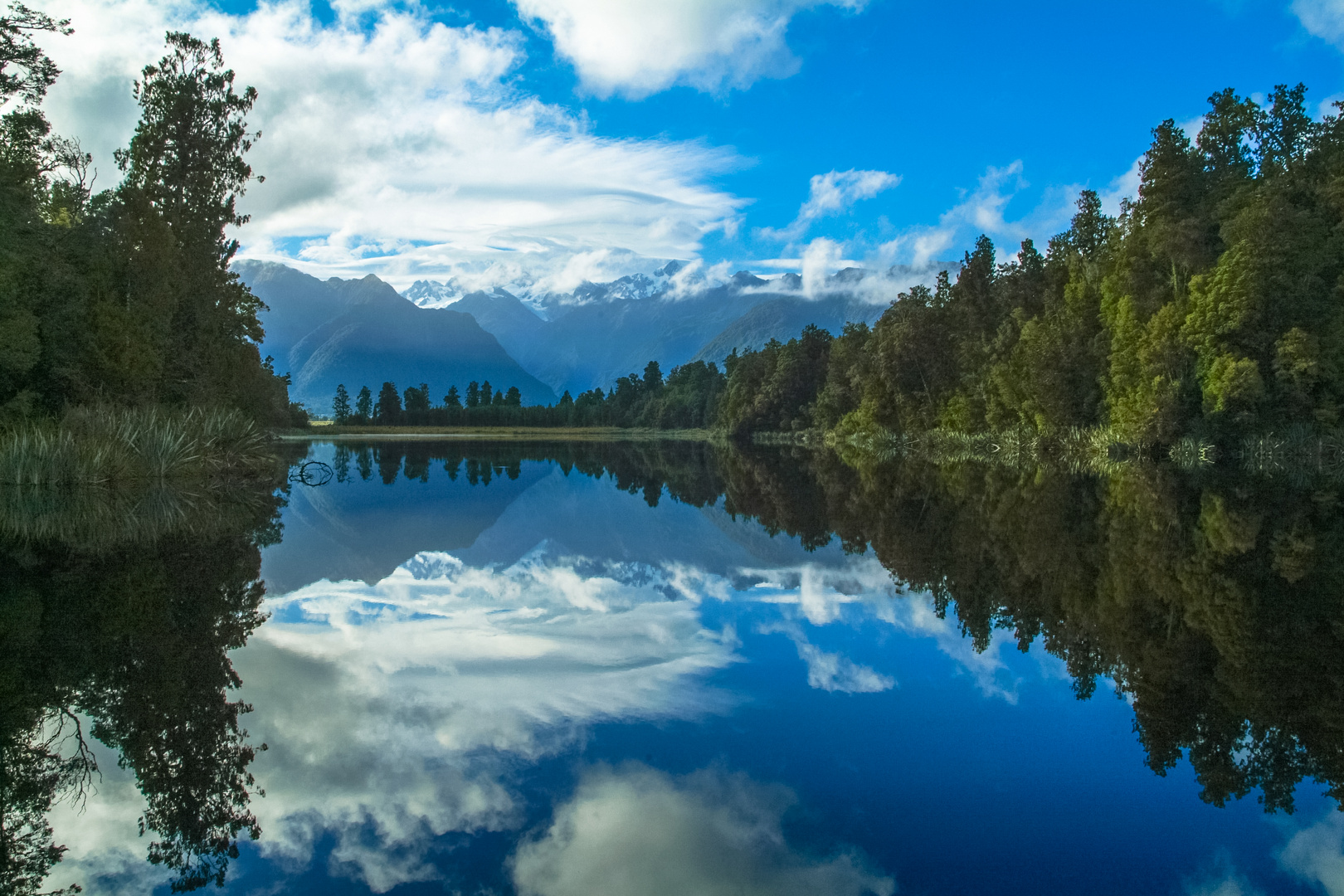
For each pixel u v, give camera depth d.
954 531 18.36
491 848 4.30
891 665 7.78
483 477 40.34
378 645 8.60
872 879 4.04
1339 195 38.53
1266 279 37.59
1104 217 59.00
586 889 3.91
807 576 12.99
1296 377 37.06
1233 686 7.29
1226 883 3.99
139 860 4.31
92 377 28.28
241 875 4.11
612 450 80.69
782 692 6.94
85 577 12.24
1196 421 40.12
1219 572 12.84
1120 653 8.37
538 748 5.68
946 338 69.69
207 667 7.85
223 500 23.75
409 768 5.40
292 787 5.10
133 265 30.39
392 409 176.75
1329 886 3.98
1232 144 44.03
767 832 4.48
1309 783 5.30
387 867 4.12
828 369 90.62
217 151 38.59
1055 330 51.19
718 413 133.12
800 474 42.12
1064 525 18.78
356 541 17.31
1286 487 27.66
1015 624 9.59
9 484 21.39
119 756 5.76
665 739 5.85
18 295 25.59
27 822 4.82
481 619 9.86
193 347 35.22
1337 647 8.66
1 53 25.06
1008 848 4.35
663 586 12.22
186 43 37.75
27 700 6.94
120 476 23.45
